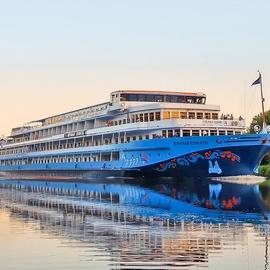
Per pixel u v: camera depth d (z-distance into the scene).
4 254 24.38
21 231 31.42
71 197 59.53
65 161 115.75
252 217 36.31
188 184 78.50
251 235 28.52
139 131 88.69
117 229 31.42
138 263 22.27
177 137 80.69
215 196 54.91
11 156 146.62
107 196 59.41
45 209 44.91
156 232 29.94
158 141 83.12
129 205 47.25
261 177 87.19
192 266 21.72
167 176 85.88
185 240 27.17
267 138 75.50
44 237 28.95
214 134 83.75
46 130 130.38
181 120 82.31
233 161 77.44
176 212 40.34
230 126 84.50
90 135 102.88
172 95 95.38
